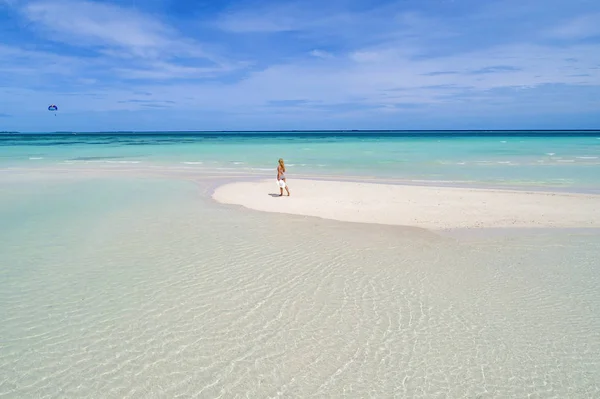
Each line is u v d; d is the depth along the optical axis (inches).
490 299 287.1
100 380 197.6
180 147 2277.3
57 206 590.6
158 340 232.1
